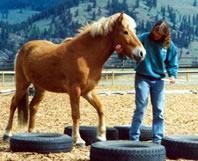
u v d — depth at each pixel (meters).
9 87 24.52
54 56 6.59
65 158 5.51
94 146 5.16
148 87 6.36
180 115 11.36
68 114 11.44
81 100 14.98
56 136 6.14
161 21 6.12
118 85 27.08
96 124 9.52
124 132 7.16
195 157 5.45
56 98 16.17
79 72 6.32
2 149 6.29
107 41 6.38
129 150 4.90
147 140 7.19
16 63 7.35
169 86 25.77
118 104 14.11
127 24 6.21
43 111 12.09
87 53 6.38
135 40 6.13
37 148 5.73
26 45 7.30
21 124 7.42
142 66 6.30
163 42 6.21
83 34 6.54
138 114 6.38
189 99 16.16
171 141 5.62
